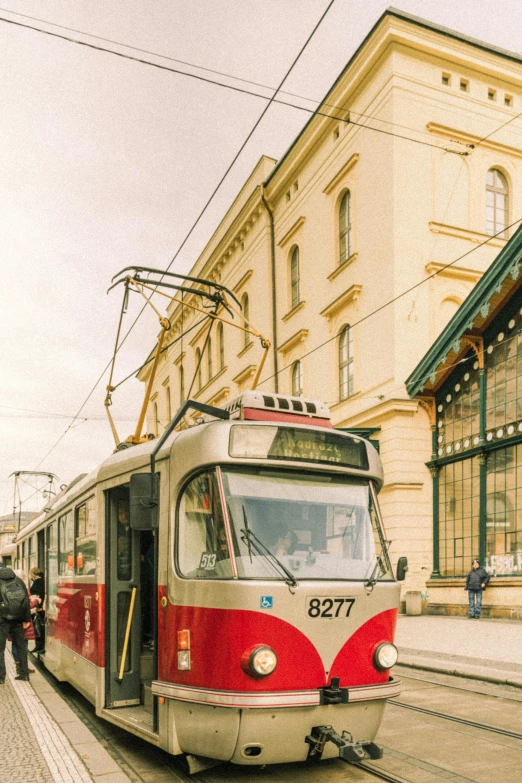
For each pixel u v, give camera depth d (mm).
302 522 5172
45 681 9508
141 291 9789
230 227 30359
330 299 22422
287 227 26000
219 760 5004
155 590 5590
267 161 27781
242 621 4625
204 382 34906
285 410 6008
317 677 4750
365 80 20625
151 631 6574
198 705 4773
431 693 8023
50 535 10461
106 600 6441
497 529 16266
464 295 19531
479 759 5402
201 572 5008
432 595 17844
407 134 19328
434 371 17438
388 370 18828
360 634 5016
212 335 33750
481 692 7934
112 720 5980
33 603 10523
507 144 20594
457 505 17688
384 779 4984
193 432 5328
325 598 4879
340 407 21375
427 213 19312
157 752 5816
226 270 32125
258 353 27891
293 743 4633
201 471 5207
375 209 19906
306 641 4750
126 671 6410
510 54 20531
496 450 16500
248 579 4711
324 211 23062
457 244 19578
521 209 20938
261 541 4930
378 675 5074
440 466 18406
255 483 5141
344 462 5598
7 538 41531
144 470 5957
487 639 12008
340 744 4512
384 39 19344
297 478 5340
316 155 23781
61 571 9047
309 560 5043
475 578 15898
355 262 20891
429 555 18312
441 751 5629
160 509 5578
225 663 4625
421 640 12297
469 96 20297
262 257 27844
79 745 5816
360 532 5453
